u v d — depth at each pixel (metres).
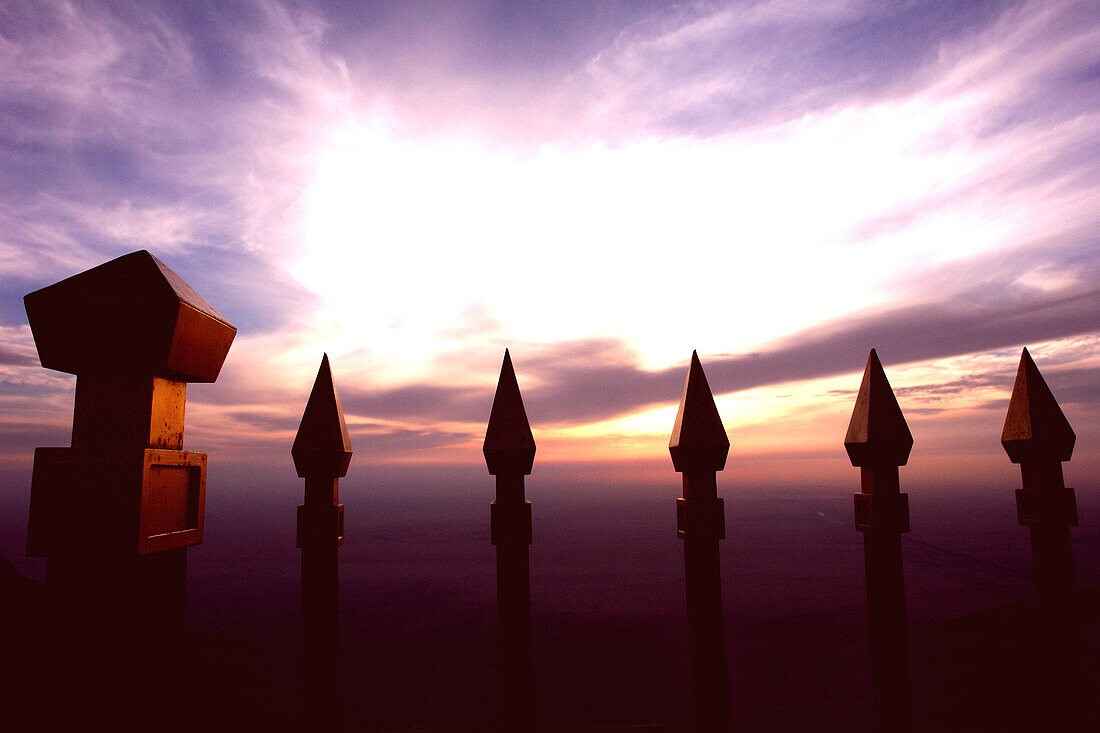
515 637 1.44
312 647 1.38
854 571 80.19
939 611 43.91
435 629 46.88
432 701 25.73
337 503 1.45
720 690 1.53
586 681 29.23
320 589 1.40
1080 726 1.64
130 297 1.16
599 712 23.05
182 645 1.24
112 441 1.17
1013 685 12.02
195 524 1.31
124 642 1.13
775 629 43.09
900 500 1.62
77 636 1.12
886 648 1.57
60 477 1.16
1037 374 1.80
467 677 30.84
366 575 84.06
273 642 35.09
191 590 66.56
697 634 1.53
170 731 1.20
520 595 1.45
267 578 76.56
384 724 21.81
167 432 1.24
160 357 1.17
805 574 78.12
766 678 28.62
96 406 1.18
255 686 4.19
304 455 1.43
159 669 1.18
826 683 27.12
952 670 16.61
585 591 67.19
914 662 19.02
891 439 1.61
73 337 1.17
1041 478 1.75
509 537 1.47
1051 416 1.77
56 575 1.14
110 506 1.14
